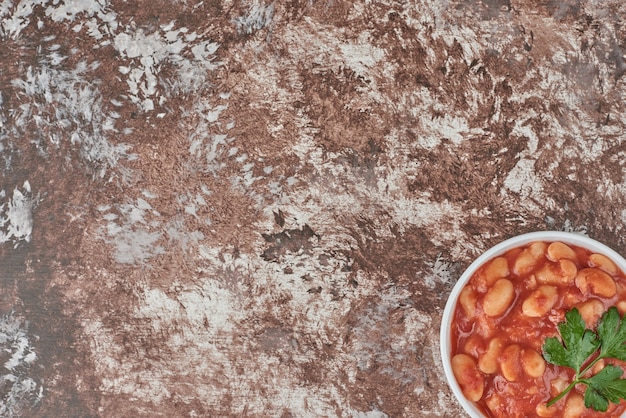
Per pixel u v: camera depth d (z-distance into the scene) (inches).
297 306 24.0
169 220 24.3
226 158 24.3
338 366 23.9
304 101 24.1
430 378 23.7
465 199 23.7
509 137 23.6
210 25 24.2
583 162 23.5
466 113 23.7
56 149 24.6
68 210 24.5
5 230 24.6
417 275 23.8
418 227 23.8
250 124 24.2
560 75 23.6
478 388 21.3
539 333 21.0
